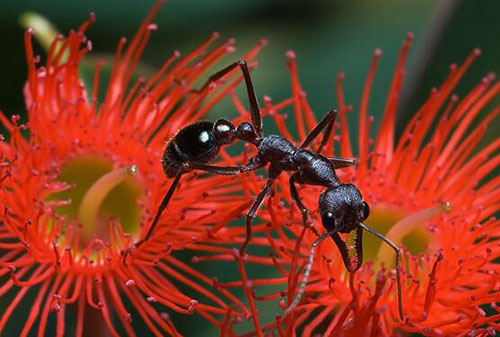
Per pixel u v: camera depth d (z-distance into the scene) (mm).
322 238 208
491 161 219
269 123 231
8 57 231
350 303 204
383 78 235
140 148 221
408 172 221
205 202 217
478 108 221
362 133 219
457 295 212
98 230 217
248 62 220
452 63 226
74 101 221
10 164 212
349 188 210
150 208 217
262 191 211
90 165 221
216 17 240
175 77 220
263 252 223
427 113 220
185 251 223
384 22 239
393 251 215
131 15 238
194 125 217
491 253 214
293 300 204
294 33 240
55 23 235
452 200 220
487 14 226
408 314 212
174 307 206
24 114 230
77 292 211
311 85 235
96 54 228
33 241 213
